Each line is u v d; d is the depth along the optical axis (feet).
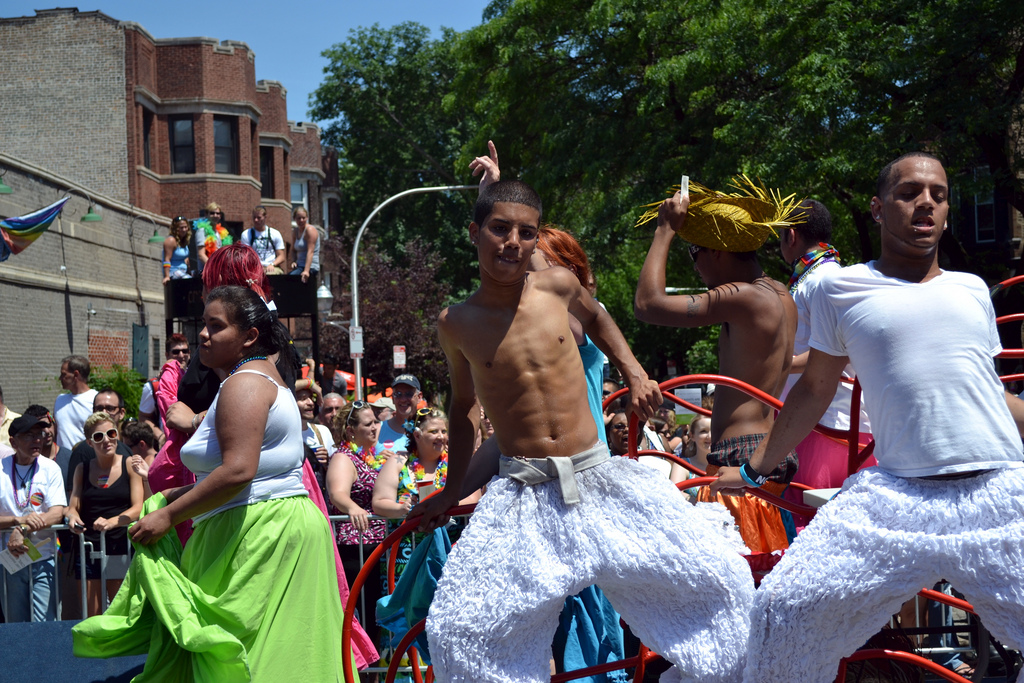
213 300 11.30
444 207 133.90
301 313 42.06
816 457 12.19
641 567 8.31
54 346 59.31
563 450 8.59
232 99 89.10
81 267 63.46
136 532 10.59
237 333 11.30
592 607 10.77
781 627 8.04
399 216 134.62
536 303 8.75
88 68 82.23
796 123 49.52
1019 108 44.80
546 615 8.47
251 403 10.79
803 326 13.26
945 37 44.04
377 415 26.21
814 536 8.13
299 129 120.26
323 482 22.62
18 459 19.60
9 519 18.74
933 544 7.73
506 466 8.71
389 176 135.85
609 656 10.77
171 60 87.56
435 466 17.60
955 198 52.49
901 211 8.34
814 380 8.95
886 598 7.95
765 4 52.49
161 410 18.52
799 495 12.14
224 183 88.43
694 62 53.26
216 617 10.62
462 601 8.38
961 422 7.84
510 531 8.49
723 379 9.97
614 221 57.52
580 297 9.14
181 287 39.22
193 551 11.04
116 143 82.17
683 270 71.92
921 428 7.93
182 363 26.00
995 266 56.70
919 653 12.57
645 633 8.71
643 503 8.47
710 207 10.91
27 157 82.43
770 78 53.16
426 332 99.35
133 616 10.85
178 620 10.41
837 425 12.12
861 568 7.86
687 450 21.50
